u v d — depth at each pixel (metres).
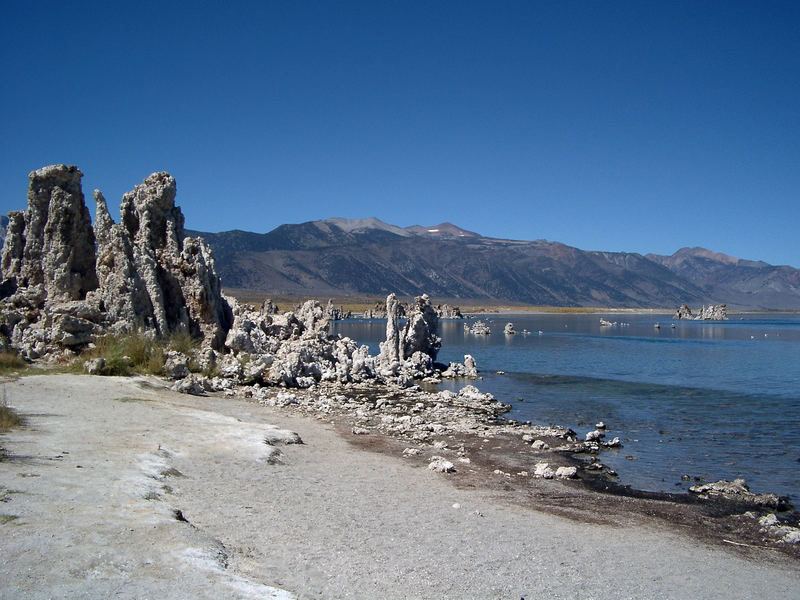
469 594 12.69
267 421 32.09
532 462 28.03
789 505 22.75
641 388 54.59
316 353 57.94
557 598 13.03
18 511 13.27
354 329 159.38
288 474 20.98
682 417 40.75
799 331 168.62
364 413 38.00
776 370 69.75
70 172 46.38
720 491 24.02
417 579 13.15
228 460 21.36
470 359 65.06
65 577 10.68
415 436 32.41
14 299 43.91
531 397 49.44
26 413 24.28
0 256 53.97
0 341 37.81
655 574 15.13
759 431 36.22
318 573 12.77
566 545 16.72
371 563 13.73
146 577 11.05
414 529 16.69
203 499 16.69
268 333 64.19
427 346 65.69
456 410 42.00
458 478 24.12
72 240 45.88
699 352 95.44
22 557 11.21
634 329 178.00
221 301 56.00
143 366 39.78
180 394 36.16
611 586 14.04
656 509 21.56
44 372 35.44
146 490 16.03
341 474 22.30
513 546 16.14
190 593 10.67
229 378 44.84
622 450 31.22
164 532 13.14
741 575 15.64
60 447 19.33
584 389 54.00
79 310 42.16
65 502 14.16
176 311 48.97
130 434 22.55
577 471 26.75
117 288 43.81
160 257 49.31
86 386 32.03
